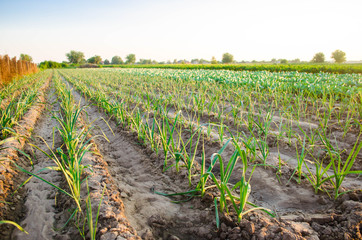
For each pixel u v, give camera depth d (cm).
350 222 222
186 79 1396
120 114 552
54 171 362
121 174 363
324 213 252
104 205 254
